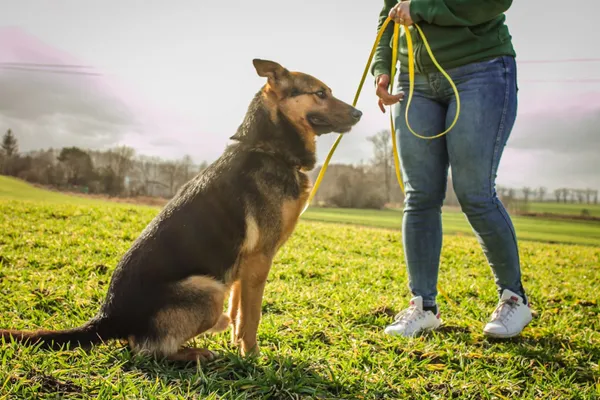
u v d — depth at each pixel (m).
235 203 3.03
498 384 2.80
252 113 3.38
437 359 3.18
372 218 20.33
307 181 3.41
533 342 3.64
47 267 5.02
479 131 3.36
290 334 3.44
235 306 3.29
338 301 4.45
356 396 2.57
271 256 3.14
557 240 15.52
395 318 3.86
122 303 2.78
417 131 3.62
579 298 5.49
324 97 3.54
